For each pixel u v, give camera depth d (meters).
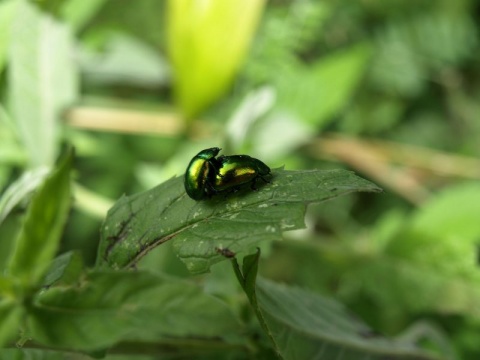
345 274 0.22
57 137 0.19
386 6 0.29
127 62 0.26
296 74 0.24
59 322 0.08
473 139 0.28
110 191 0.25
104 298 0.08
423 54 0.29
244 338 0.11
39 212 0.07
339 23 0.29
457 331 0.21
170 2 0.21
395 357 0.14
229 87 0.24
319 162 0.26
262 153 0.22
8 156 0.18
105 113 0.23
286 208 0.08
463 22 0.29
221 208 0.09
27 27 0.18
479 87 0.30
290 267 0.23
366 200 0.26
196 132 0.24
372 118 0.28
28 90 0.18
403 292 0.21
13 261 0.07
